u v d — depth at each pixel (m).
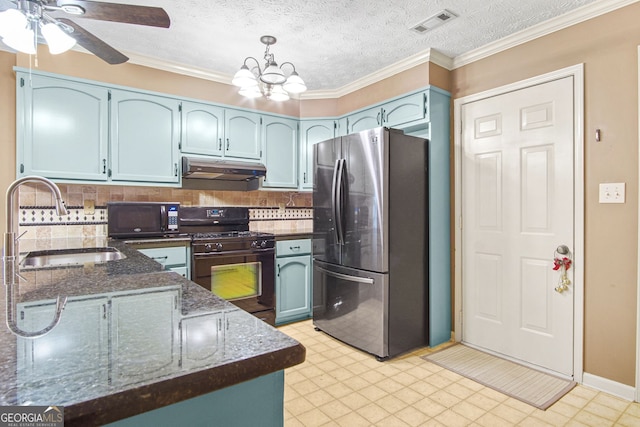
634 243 1.99
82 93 2.63
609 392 2.08
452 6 2.14
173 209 2.99
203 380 0.51
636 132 1.98
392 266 2.59
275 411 0.67
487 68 2.70
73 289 1.02
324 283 3.09
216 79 3.22
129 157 2.80
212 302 0.89
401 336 2.64
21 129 2.43
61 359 0.55
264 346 0.61
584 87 2.19
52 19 1.44
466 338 2.86
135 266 1.42
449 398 2.04
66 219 2.77
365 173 2.67
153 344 0.61
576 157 2.22
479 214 2.75
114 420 0.45
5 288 1.02
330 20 2.31
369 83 3.32
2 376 0.49
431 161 2.81
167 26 1.53
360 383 2.22
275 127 3.59
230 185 3.58
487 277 2.71
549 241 2.35
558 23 2.28
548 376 2.30
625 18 2.02
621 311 2.04
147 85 2.90
